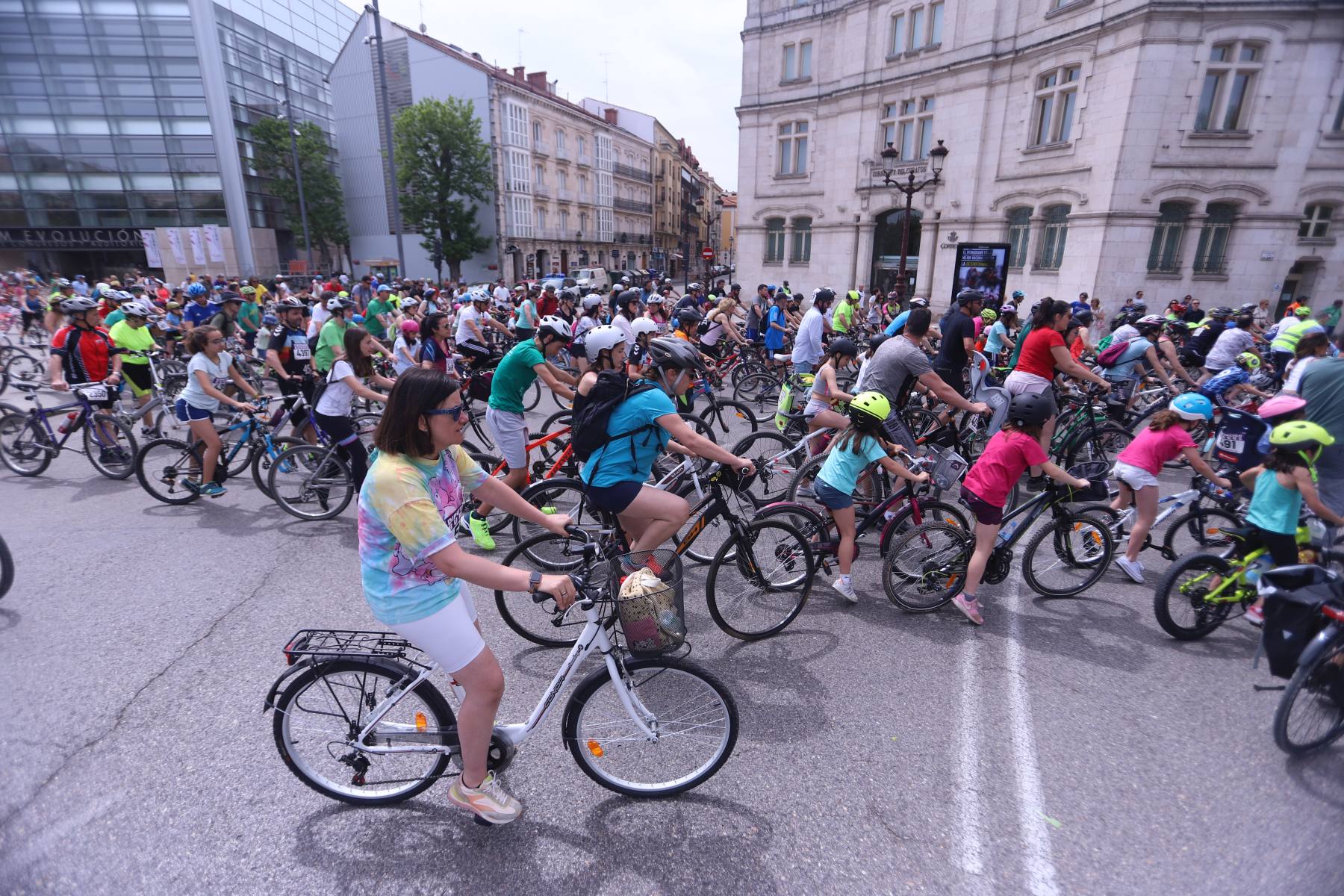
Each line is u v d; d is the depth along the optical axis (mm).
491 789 2520
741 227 28266
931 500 4227
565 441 5789
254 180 39531
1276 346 7426
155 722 3119
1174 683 3498
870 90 23234
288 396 6031
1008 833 2539
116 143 36656
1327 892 2281
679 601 2527
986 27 19688
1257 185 15953
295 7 42688
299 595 4348
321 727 2596
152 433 7469
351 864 2398
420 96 40656
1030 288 19672
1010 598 4441
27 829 2521
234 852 2439
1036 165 18969
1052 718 3213
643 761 2770
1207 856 2434
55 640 3791
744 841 2500
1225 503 4887
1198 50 15383
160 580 4527
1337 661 2840
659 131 63719
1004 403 6211
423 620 2229
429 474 2262
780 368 11555
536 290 17672
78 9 34438
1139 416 8289
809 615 4227
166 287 20062
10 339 17500
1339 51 15039
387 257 44812
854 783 2793
